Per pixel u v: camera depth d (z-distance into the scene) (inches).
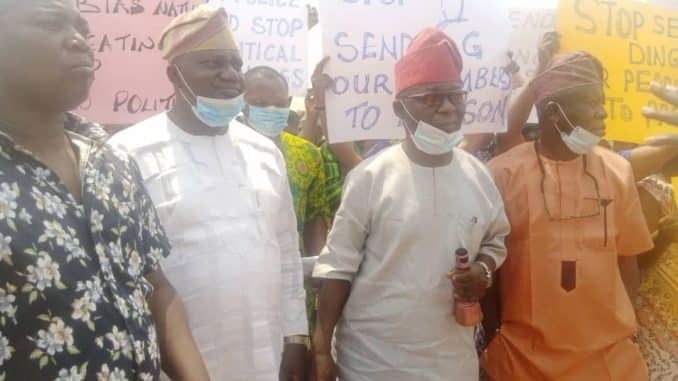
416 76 97.0
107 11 119.5
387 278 98.1
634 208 107.9
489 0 126.9
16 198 56.9
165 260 84.3
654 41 133.6
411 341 96.7
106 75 119.7
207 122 89.0
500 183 107.8
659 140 83.7
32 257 56.1
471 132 126.9
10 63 60.1
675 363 115.0
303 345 97.2
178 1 122.0
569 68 103.8
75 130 69.8
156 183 85.6
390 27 124.6
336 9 122.8
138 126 90.3
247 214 88.6
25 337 55.7
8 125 61.2
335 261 100.3
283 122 126.0
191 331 84.0
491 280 100.3
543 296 103.3
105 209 63.4
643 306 118.6
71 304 57.8
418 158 100.1
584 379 104.5
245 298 85.7
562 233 103.8
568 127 103.2
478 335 117.0
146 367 63.9
